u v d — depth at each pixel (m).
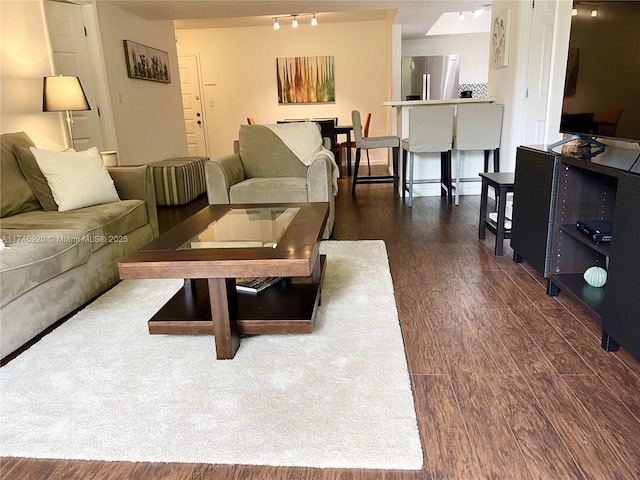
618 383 1.61
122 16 5.30
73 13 4.52
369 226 3.96
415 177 5.34
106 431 1.43
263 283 2.18
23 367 1.79
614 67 1.91
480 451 1.31
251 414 1.48
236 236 1.99
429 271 2.79
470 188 5.32
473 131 4.61
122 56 5.28
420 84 8.62
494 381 1.64
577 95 2.26
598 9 2.04
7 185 2.67
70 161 2.84
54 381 1.70
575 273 2.32
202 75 8.66
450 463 1.27
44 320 2.08
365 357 1.79
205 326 1.88
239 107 8.77
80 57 4.63
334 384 1.62
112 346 1.94
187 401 1.55
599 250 1.88
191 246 1.84
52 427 1.45
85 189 2.80
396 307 2.27
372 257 3.04
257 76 8.59
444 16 8.04
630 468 1.24
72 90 3.73
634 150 2.15
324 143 5.09
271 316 1.90
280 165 4.01
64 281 2.22
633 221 1.55
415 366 1.76
